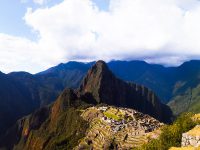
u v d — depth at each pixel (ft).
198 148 221.87
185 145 243.40
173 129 294.25
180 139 284.00
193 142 236.84
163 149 285.84
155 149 295.07
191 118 302.66
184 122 293.84
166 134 294.87
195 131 244.63
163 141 293.02
